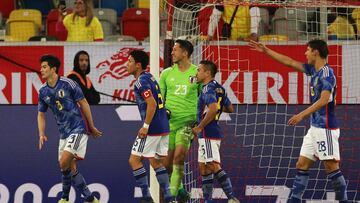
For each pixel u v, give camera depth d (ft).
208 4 120.37
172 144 111.96
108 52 126.11
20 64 126.21
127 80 125.70
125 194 123.13
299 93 124.06
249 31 131.03
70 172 104.94
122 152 123.65
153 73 112.37
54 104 103.76
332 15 131.95
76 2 138.62
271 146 123.34
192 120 111.55
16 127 124.36
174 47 111.86
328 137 99.40
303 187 102.06
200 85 111.55
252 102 124.36
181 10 120.16
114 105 124.06
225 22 129.29
